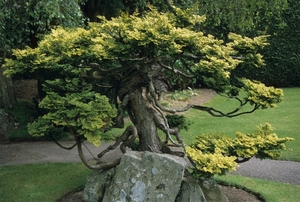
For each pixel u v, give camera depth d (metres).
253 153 4.37
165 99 11.59
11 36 6.96
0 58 7.44
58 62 4.36
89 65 4.29
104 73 4.54
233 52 4.58
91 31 4.11
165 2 9.12
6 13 6.47
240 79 4.82
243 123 9.14
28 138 8.45
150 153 4.32
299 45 13.43
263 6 7.81
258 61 4.66
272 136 4.71
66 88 4.89
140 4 9.33
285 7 7.54
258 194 5.27
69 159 6.93
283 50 13.55
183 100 11.67
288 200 5.08
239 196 5.24
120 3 9.73
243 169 6.34
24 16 6.76
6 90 9.65
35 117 9.34
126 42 4.00
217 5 7.70
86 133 4.02
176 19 4.87
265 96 4.45
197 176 4.07
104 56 3.92
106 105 4.25
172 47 3.79
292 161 6.70
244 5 7.49
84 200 4.77
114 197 4.33
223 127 8.84
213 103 11.55
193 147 4.67
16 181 5.79
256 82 4.76
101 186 4.68
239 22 7.64
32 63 4.23
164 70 4.98
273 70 13.76
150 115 4.71
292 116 9.62
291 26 13.35
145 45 3.74
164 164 4.23
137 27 3.83
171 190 4.18
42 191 5.40
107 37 4.08
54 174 6.06
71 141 8.20
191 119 9.61
